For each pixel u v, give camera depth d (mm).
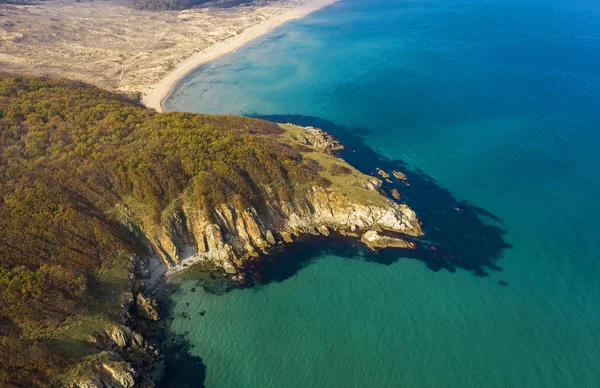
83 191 80625
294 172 92250
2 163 80875
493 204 96562
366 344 66188
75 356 57219
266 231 85375
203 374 61938
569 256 82062
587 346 65312
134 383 58281
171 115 105625
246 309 72188
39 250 68875
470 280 76938
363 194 91625
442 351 64875
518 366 62531
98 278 69500
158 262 78562
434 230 88500
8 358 54094
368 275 78312
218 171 86562
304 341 66750
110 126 95125
